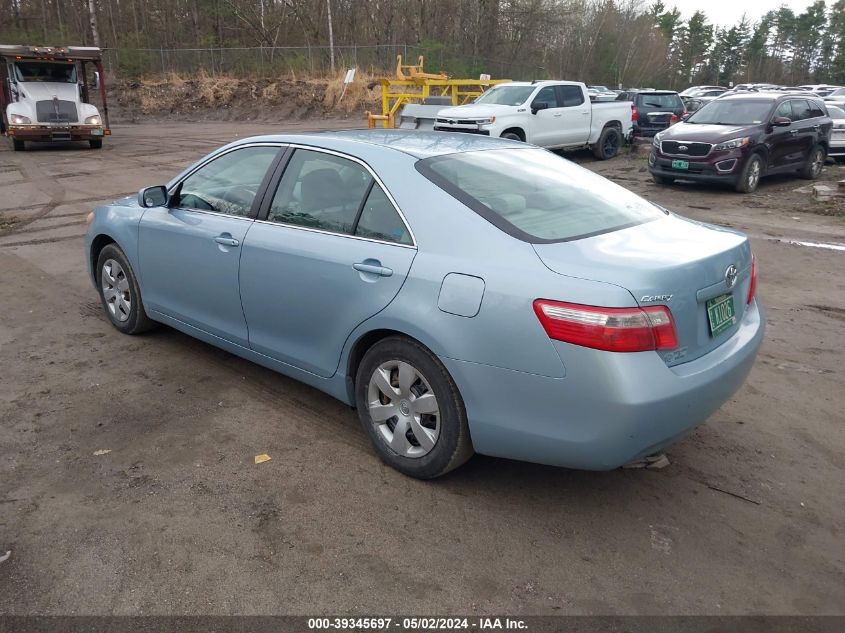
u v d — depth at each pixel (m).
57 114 18.75
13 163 16.62
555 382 2.80
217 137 23.48
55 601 2.59
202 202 4.49
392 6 40.66
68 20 46.03
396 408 3.43
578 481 3.49
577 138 16.77
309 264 3.64
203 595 2.64
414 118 16.36
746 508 3.30
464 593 2.69
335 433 3.89
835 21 87.50
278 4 42.75
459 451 3.22
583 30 51.19
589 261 2.88
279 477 3.45
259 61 35.94
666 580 2.79
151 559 2.83
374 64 34.44
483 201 3.28
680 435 2.98
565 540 3.03
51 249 8.31
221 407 4.18
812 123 14.55
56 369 4.70
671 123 22.84
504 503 3.28
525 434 2.95
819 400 4.49
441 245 3.17
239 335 4.26
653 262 2.89
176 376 4.62
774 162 13.61
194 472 3.47
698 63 90.56
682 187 13.86
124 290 5.26
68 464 3.52
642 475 3.57
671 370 2.82
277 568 2.80
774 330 5.81
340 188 3.67
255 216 4.06
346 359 3.59
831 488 3.49
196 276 4.41
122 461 3.56
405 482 3.43
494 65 39.19
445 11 40.81
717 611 2.63
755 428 4.10
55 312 5.92
